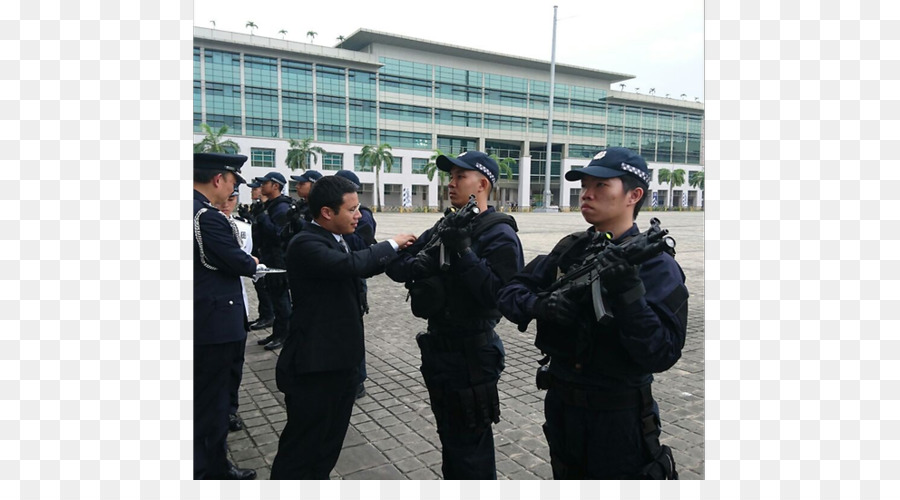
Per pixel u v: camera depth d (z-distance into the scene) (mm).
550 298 1783
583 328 1815
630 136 72250
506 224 2459
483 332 2434
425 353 2523
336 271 2355
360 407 4059
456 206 2584
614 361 1807
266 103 52844
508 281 2289
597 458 1905
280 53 52750
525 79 66875
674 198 76125
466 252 2242
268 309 6355
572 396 1930
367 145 57000
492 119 65438
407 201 58281
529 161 68188
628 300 1630
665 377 4594
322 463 2525
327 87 55781
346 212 2449
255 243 5637
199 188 2891
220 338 2816
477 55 62844
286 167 53500
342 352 2459
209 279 2816
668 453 1933
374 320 6988
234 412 3664
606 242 1822
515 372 4824
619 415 1866
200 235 2754
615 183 1872
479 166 2531
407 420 3818
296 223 4738
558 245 2143
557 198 72500
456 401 2414
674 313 1722
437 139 63344
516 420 3771
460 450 2473
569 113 69125
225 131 45594
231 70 50969
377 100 58812
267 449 3396
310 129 55219
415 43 59219
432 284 2348
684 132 75438
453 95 63219
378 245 2535
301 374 2424
